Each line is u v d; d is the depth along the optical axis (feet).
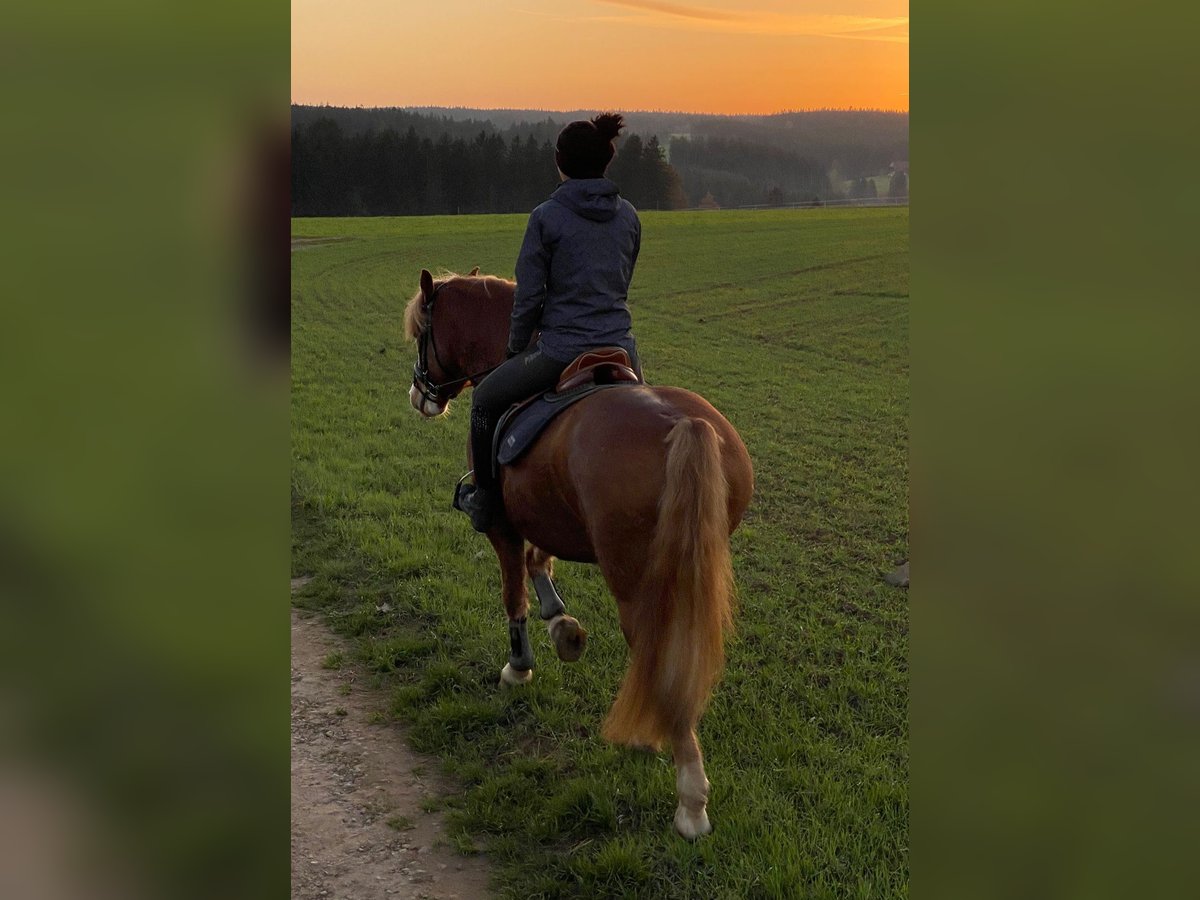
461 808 11.44
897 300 67.26
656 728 9.77
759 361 46.73
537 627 15.94
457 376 14.96
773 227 118.73
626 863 9.97
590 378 11.05
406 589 17.53
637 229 11.62
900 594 17.31
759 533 21.08
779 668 14.21
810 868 9.67
